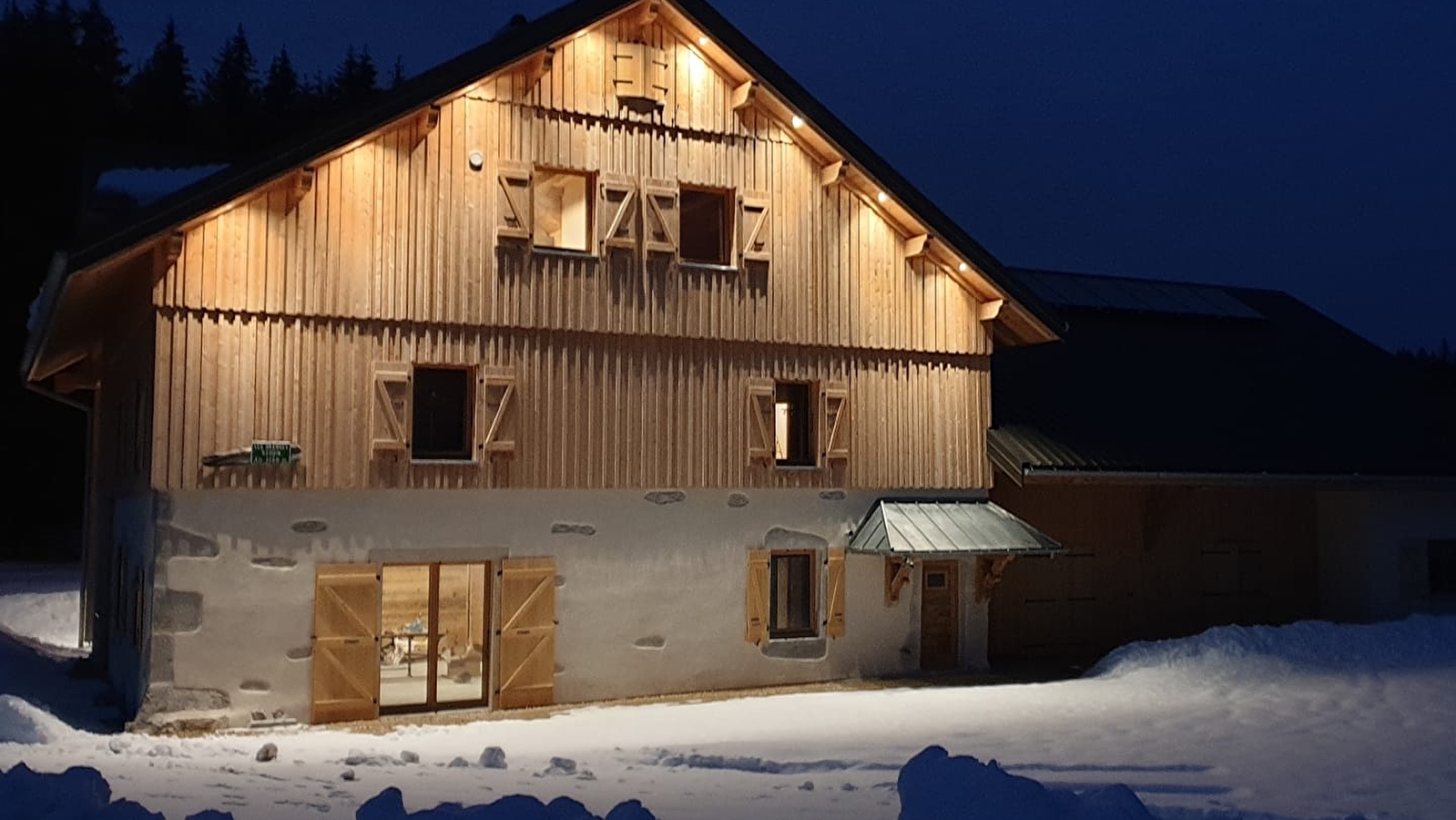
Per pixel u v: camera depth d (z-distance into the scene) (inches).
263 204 522.0
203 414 508.1
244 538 517.0
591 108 586.6
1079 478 683.4
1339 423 835.4
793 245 634.2
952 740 451.2
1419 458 809.5
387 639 735.7
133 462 572.1
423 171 552.1
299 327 527.2
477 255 561.0
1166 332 904.9
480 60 549.6
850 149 630.5
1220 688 581.0
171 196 490.9
